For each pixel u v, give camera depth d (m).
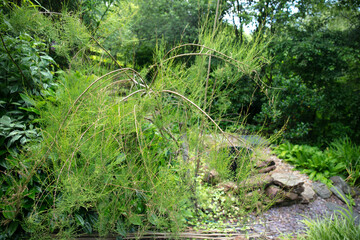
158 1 7.23
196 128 2.29
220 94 2.48
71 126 1.44
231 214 2.69
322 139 7.01
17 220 1.67
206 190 2.48
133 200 1.81
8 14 1.95
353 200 3.60
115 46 2.71
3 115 1.88
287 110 6.16
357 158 4.44
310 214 3.05
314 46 6.90
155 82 1.94
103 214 1.60
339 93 7.20
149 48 6.99
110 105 1.65
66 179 1.29
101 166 1.39
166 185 1.56
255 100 6.72
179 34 7.05
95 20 2.73
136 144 1.81
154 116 1.87
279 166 4.59
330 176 4.18
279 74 6.70
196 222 2.47
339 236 2.31
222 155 1.91
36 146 1.57
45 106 1.90
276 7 7.01
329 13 7.57
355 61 7.07
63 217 1.54
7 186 1.76
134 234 2.01
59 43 1.97
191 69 2.41
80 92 1.84
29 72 2.01
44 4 2.62
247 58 2.04
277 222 2.74
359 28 7.02
